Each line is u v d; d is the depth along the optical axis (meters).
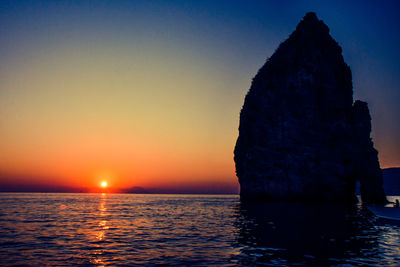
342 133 76.81
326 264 15.55
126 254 18.20
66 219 40.56
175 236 25.34
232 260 16.42
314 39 81.94
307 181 74.19
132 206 76.94
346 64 87.19
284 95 79.44
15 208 63.97
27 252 18.77
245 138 84.62
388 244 21.12
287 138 76.81
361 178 76.56
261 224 32.59
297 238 23.44
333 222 34.03
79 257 17.42
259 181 78.19
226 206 71.81
